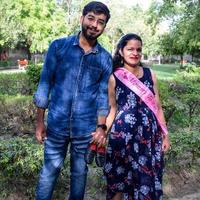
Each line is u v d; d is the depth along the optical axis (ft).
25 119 27.45
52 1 110.01
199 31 79.77
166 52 125.08
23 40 113.91
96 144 10.69
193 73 56.44
